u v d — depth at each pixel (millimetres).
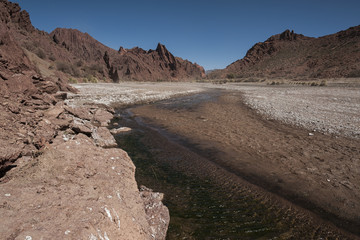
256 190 5707
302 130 10875
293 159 7449
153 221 3885
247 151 8391
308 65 97875
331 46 114312
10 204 2314
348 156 7488
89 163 3848
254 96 27750
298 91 33812
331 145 8617
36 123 6668
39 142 5574
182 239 3863
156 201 4465
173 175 6566
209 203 5098
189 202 5129
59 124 7523
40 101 9023
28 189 2703
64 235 2047
